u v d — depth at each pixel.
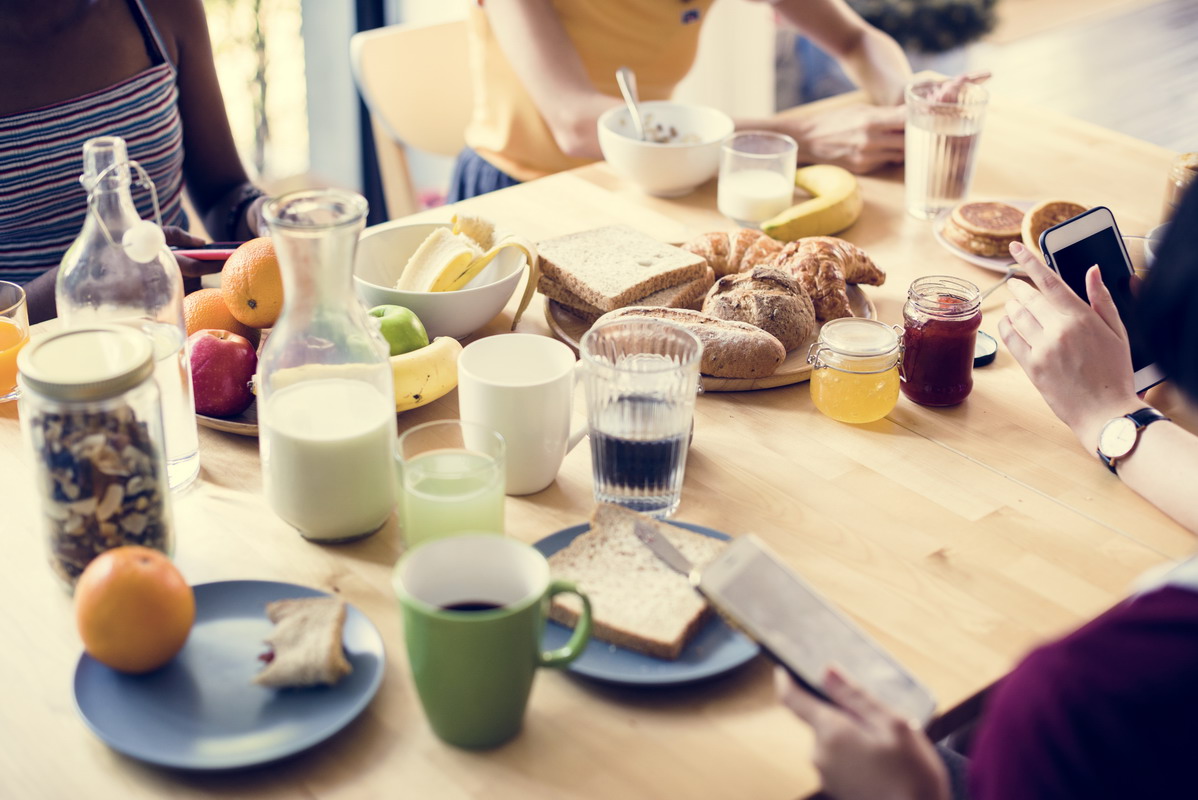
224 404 1.04
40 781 0.68
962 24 4.19
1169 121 3.74
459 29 2.20
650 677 0.74
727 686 0.76
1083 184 1.61
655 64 2.05
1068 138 1.77
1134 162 1.69
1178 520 0.93
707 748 0.71
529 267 1.20
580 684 0.76
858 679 0.66
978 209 1.46
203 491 0.97
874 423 1.08
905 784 0.62
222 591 0.82
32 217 1.55
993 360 1.20
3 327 1.10
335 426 0.85
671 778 0.68
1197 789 0.54
